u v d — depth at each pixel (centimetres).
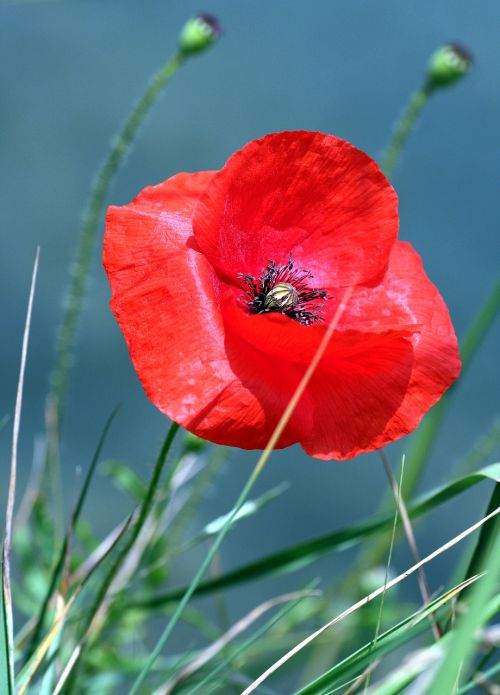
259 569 60
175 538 69
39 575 68
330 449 54
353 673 53
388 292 56
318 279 57
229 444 53
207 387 53
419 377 55
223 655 62
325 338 52
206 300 54
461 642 47
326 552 60
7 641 52
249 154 55
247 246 56
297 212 56
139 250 54
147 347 53
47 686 55
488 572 48
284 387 54
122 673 64
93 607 57
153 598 62
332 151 56
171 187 56
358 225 56
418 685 52
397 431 55
